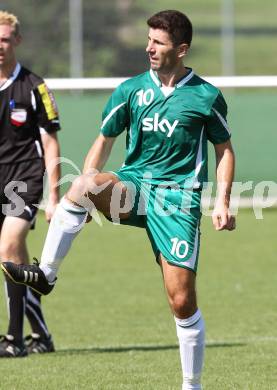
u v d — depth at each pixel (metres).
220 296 39.56
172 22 20.75
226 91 81.75
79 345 30.31
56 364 26.67
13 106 27.56
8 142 27.64
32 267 20.98
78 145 66.38
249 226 59.78
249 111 68.31
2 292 40.66
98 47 94.06
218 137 21.38
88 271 46.09
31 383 23.98
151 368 25.92
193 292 20.86
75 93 77.50
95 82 35.78
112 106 21.55
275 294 39.97
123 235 57.31
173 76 21.14
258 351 28.33
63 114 66.31
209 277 44.16
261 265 47.22
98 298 39.59
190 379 21.25
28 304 28.67
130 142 21.56
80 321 34.94
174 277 20.72
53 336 32.16
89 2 95.31
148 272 45.81
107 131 21.69
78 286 42.34
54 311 37.03
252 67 115.25
